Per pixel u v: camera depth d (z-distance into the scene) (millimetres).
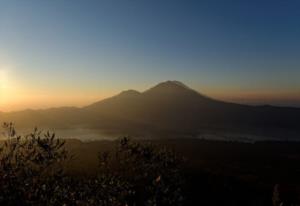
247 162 132750
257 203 57750
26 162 11727
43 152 11844
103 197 12352
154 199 12828
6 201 11305
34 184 11727
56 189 11898
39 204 11531
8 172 11516
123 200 12383
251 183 71500
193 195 53625
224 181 66812
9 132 11750
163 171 14203
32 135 11961
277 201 26078
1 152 11562
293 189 72312
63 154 12250
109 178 12758
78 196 12164
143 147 14656
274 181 81562
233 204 54062
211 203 53188
